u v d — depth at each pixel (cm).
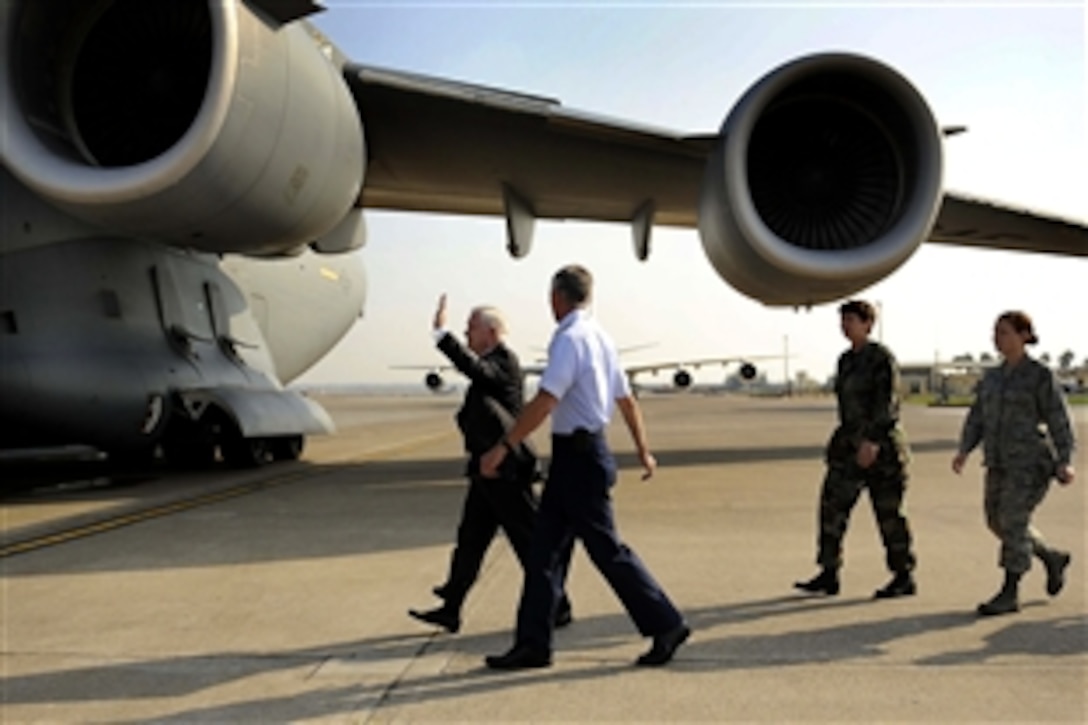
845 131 813
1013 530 400
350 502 790
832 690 306
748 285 822
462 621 401
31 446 974
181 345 997
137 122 748
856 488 439
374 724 284
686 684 315
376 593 454
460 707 297
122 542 602
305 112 680
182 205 666
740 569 499
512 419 388
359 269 1667
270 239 759
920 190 763
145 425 945
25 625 402
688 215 1122
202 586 473
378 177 1012
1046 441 399
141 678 330
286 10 643
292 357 1439
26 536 629
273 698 308
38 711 299
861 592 446
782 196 817
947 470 1000
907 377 7731
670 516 684
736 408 3675
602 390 345
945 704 292
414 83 793
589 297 359
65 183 650
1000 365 418
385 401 7344
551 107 803
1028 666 329
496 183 1016
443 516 702
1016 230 1070
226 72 607
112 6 715
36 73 698
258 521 684
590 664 339
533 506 386
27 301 868
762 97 746
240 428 979
